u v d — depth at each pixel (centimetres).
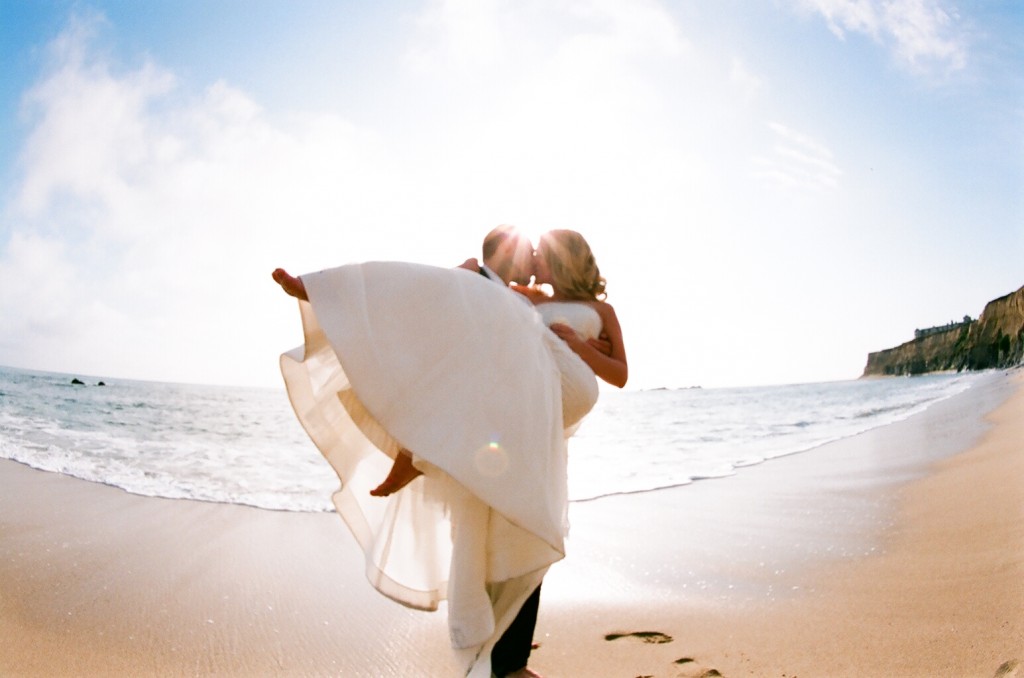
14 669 312
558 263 296
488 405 240
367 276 252
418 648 349
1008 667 286
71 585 423
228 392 2561
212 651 342
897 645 325
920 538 514
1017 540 467
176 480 813
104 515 607
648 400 3025
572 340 278
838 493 720
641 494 759
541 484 241
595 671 317
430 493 272
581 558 504
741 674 308
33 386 1977
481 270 280
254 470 921
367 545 286
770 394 3338
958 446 971
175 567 469
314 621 382
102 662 326
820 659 318
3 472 781
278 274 247
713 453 1155
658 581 452
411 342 244
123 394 2086
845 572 451
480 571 251
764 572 464
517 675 274
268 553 509
